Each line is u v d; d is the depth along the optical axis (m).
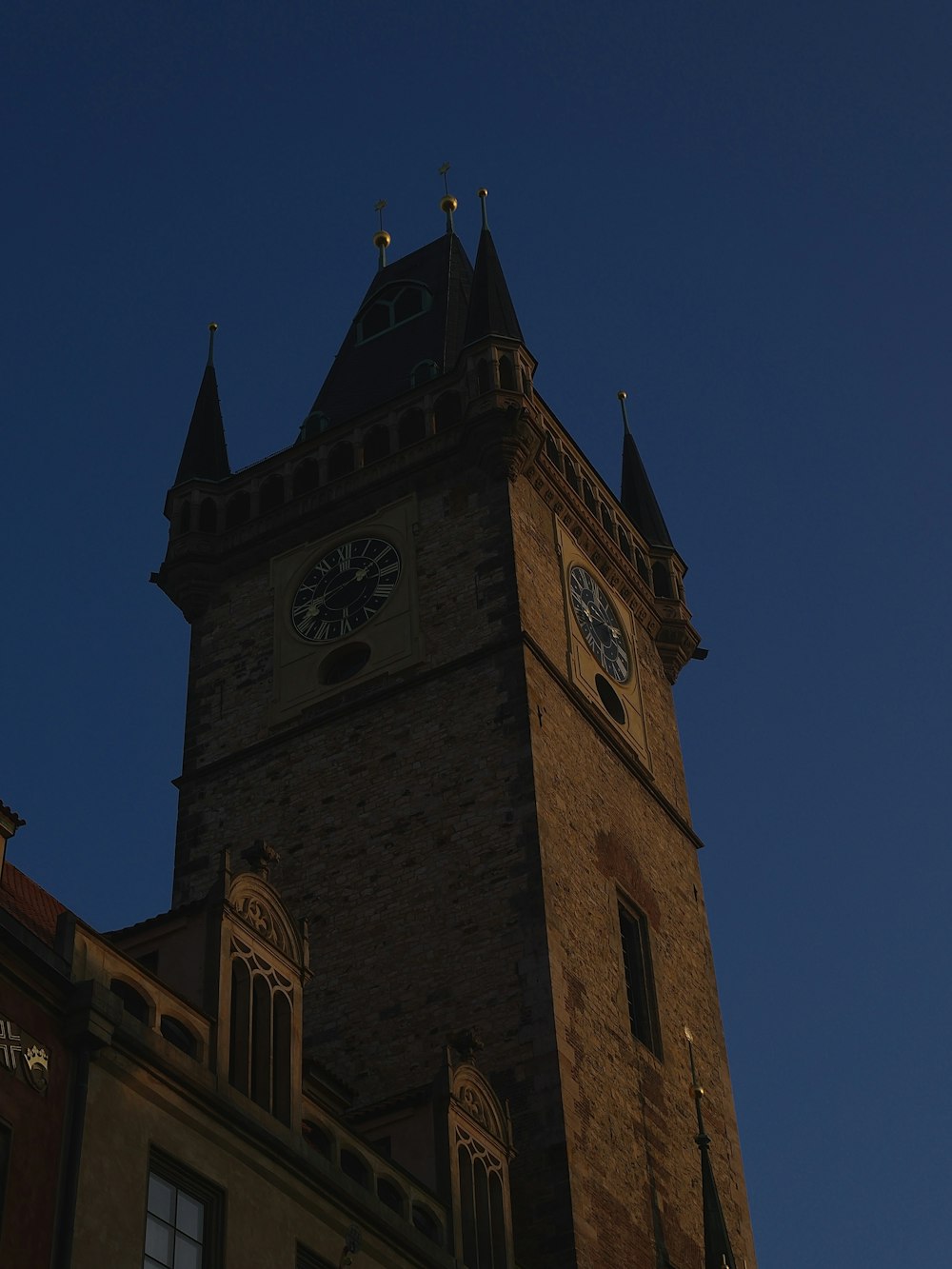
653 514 67.94
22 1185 24.81
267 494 61.75
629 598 62.81
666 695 63.16
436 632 54.84
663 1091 49.62
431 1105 37.38
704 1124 50.75
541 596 56.03
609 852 52.88
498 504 56.91
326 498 60.06
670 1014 52.31
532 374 61.09
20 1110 25.31
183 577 60.34
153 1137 27.50
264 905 33.41
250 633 58.59
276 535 60.31
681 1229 47.12
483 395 58.47
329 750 54.09
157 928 32.28
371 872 50.81
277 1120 30.53
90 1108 26.42
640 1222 45.25
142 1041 27.80
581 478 62.69
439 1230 34.84
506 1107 39.88
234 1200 28.61
